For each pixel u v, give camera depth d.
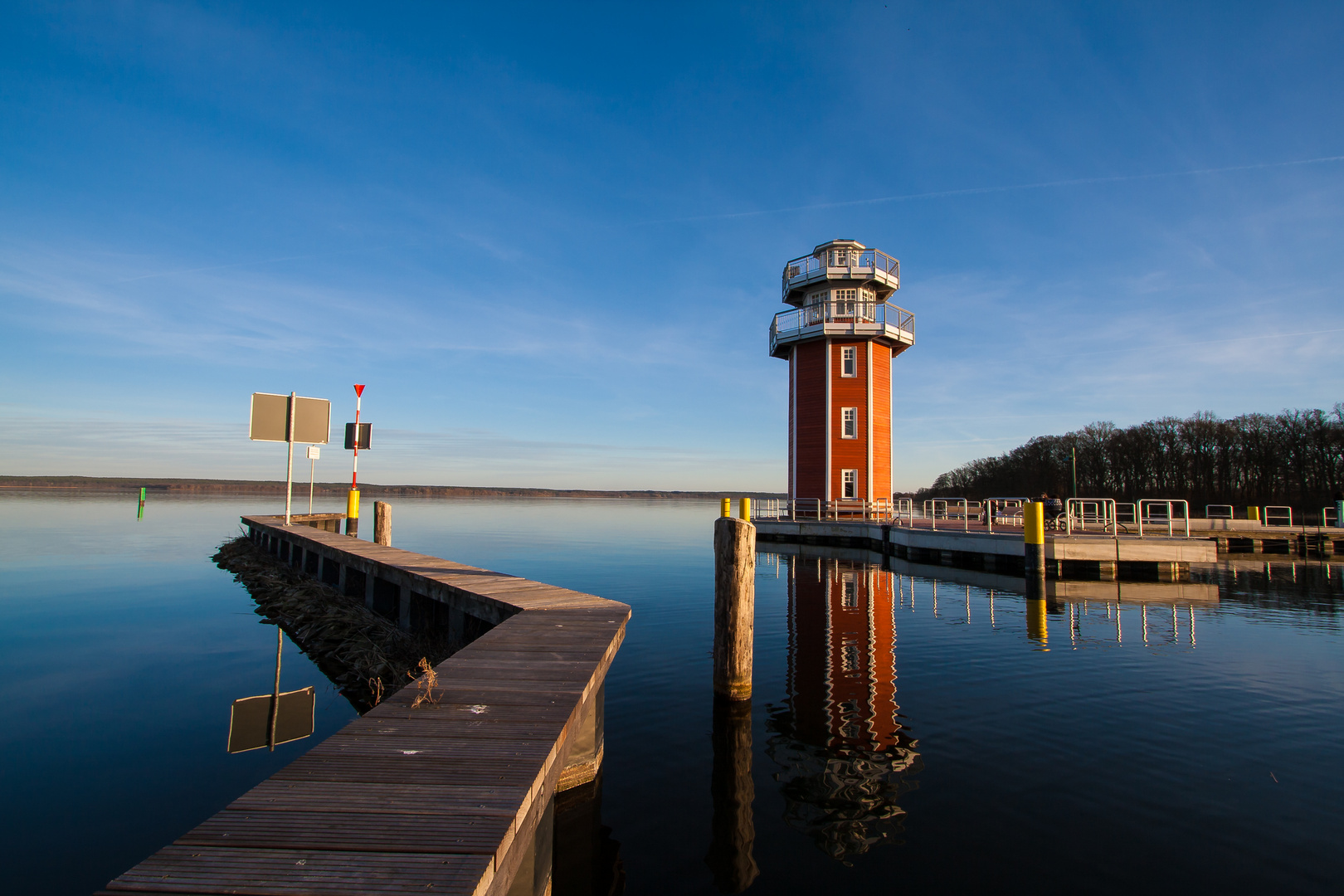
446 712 3.79
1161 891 3.53
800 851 3.99
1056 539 16.56
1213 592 14.51
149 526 31.91
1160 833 4.16
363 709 6.87
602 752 5.46
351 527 19.58
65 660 8.63
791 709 6.58
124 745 5.75
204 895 1.92
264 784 2.72
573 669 4.74
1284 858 3.87
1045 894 3.52
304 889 1.96
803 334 27.11
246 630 10.62
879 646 9.22
